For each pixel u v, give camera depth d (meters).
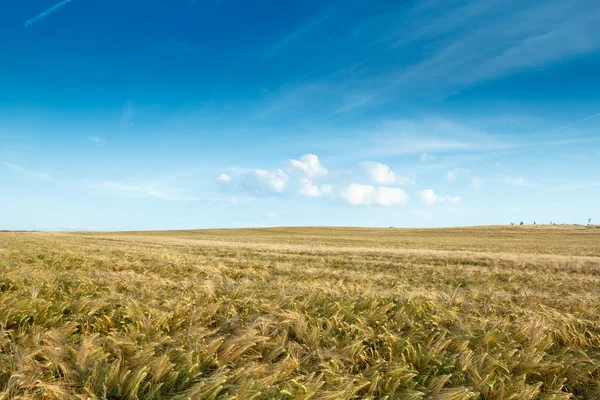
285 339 5.41
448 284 14.20
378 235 82.50
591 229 94.31
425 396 4.28
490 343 5.60
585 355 5.25
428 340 5.65
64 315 5.82
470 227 107.19
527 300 8.66
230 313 6.41
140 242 37.81
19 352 4.15
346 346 5.25
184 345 4.82
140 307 6.14
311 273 14.66
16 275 8.23
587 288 12.95
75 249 20.19
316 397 3.95
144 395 3.76
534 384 4.69
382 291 9.20
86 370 4.04
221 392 3.93
